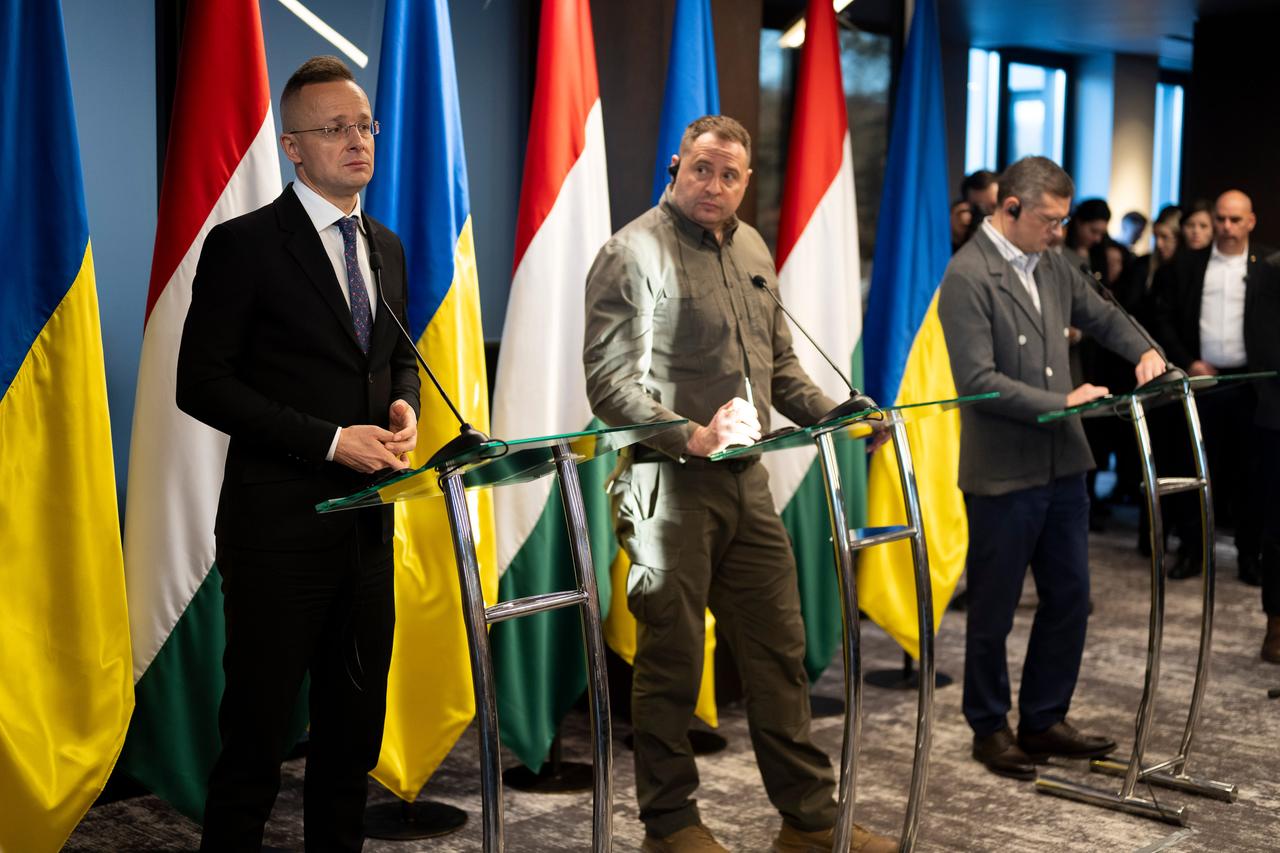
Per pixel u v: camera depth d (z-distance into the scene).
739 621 2.74
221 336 2.22
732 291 2.71
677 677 2.68
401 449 2.24
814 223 3.88
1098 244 6.73
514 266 3.31
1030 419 3.24
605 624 3.53
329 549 2.28
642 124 3.80
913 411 2.32
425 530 3.08
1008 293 3.34
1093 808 3.13
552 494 3.36
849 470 4.05
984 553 3.36
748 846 2.88
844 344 3.91
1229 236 5.51
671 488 2.65
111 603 2.55
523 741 3.26
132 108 3.15
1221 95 8.15
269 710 2.29
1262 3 7.68
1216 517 7.19
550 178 3.29
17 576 2.44
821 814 2.71
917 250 4.18
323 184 2.31
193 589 2.77
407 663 3.07
